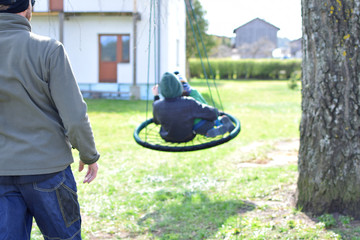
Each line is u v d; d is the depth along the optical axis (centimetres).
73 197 192
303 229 335
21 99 179
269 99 1858
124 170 588
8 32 182
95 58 1603
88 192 482
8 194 178
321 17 343
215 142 378
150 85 1584
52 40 187
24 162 177
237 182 509
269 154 697
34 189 179
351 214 350
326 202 356
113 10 1430
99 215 404
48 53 181
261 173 546
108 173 571
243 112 1361
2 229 171
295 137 873
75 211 193
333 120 347
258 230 340
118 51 1619
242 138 852
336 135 347
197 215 397
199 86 2683
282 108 1486
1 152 179
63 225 186
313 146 363
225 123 429
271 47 5481
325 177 355
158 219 395
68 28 1332
